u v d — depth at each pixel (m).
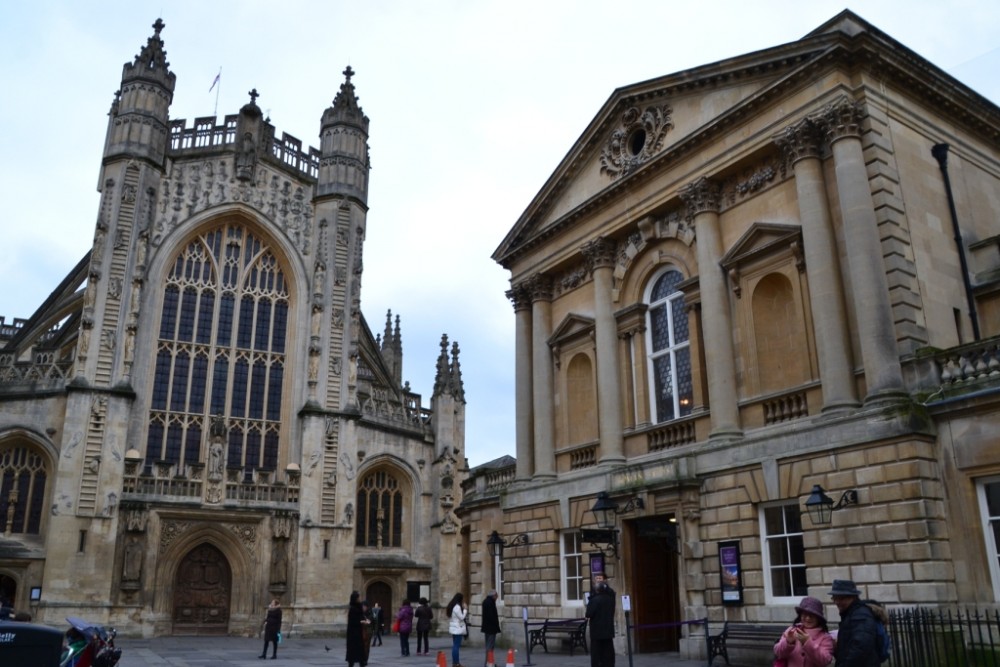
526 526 29.86
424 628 31.64
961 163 24.00
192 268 50.66
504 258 34.09
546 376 31.31
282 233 52.81
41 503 44.00
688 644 22.09
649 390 27.14
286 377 51.03
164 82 51.44
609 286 28.89
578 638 25.41
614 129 29.95
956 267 22.08
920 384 19.09
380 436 53.28
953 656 16.38
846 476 19.16
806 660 8.68
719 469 22.42
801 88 22.78
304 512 47.41
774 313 23.27
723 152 24.80
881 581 17.95
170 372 48.25
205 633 44.53
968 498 17.62
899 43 22.25
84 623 14.06
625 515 25.05
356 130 56.66
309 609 45.94
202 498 45.31
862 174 20.97
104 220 47.19
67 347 50.88
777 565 20.86
